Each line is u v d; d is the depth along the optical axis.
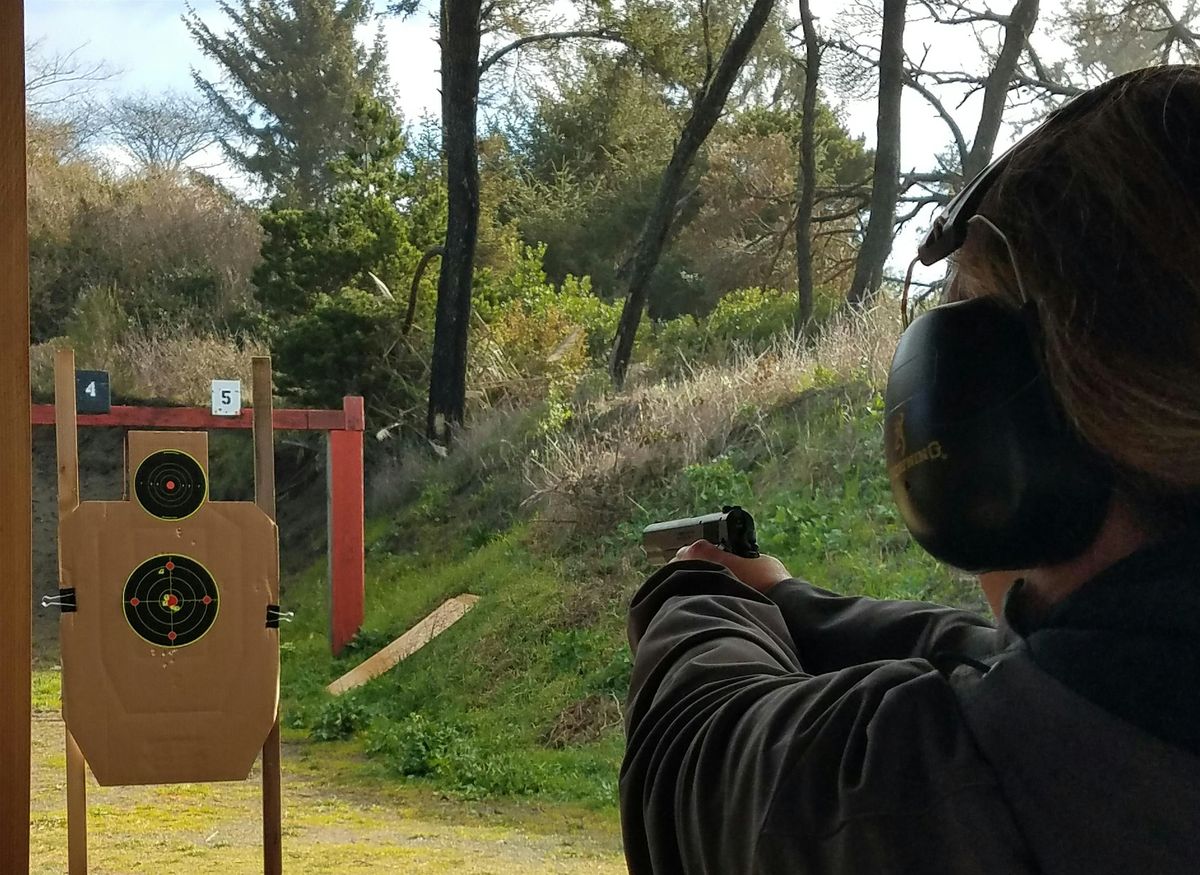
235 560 2.71
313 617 6.18
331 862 2.93
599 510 5.32
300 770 4.15
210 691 2.67
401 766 4.00
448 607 5.37
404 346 7.50
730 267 6.80
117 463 7.37
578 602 4.84
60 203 7.48
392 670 5.03
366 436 7.28
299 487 7.58
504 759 3.83
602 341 7.24
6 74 2.04
